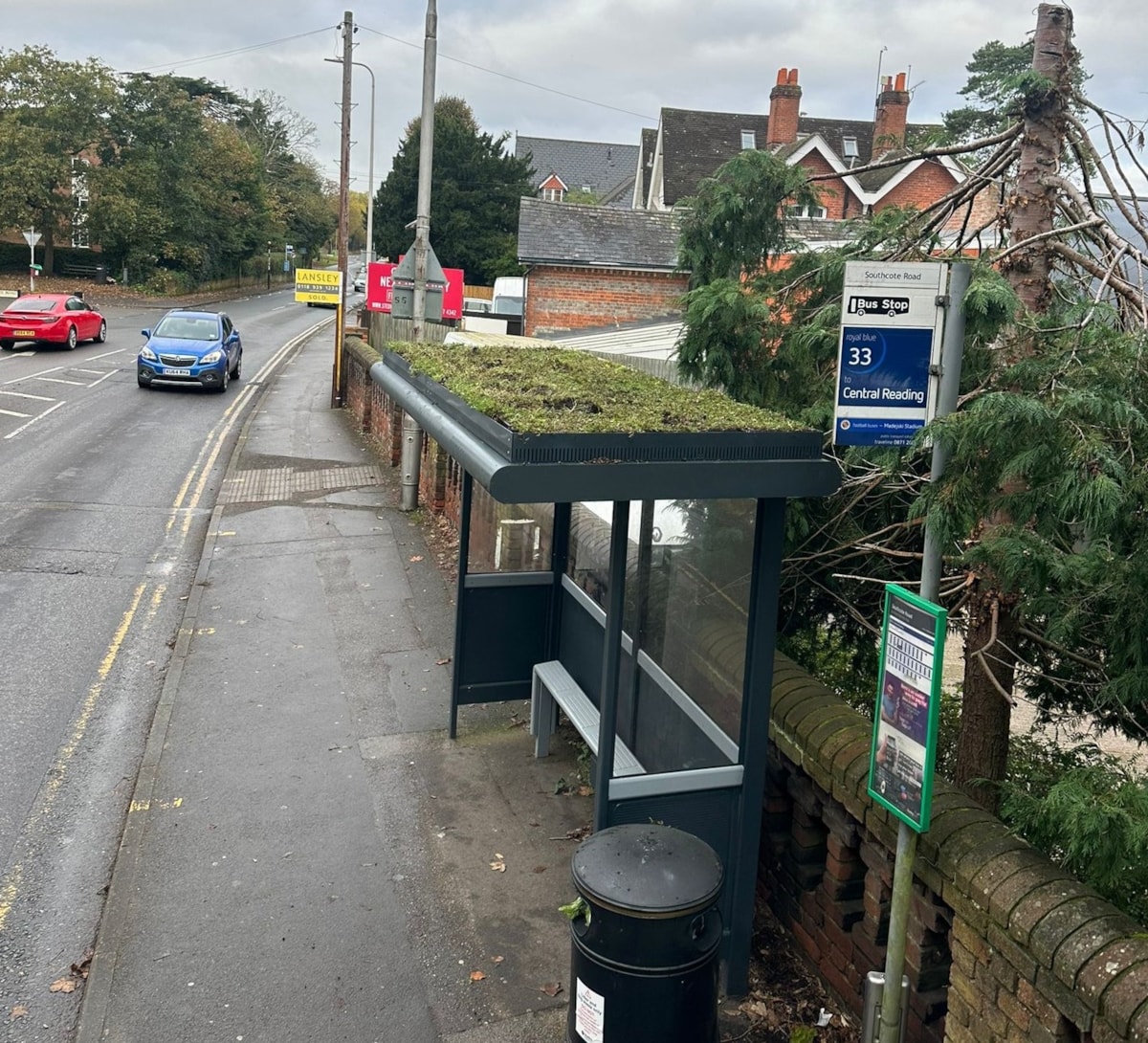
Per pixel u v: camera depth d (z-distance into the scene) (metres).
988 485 3.56
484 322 23.59
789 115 33.69
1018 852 3.43
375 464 16.02
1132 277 4.85
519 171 48.22
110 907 5.12
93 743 7.00
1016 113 4.84
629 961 3.67
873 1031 3.65
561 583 6.93
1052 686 5.16
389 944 4.89
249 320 47.16
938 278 3.37
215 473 15.43
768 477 4.07
